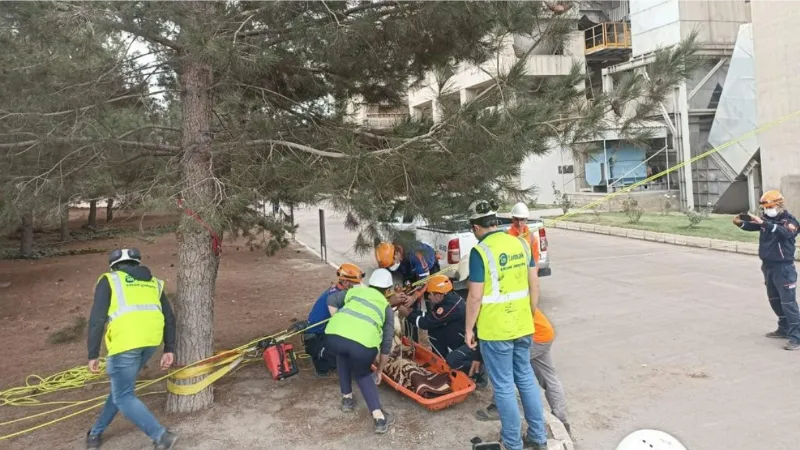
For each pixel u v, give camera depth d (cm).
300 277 1204
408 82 619
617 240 1564
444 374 493
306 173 460
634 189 2300
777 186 1518
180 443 410
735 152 2022
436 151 454
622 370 557
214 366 486
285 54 498
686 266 1110
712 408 461
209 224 406
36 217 491
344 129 577
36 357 670
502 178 450
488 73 471
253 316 842
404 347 561
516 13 446
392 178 435
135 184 530
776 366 546
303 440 414
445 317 520
